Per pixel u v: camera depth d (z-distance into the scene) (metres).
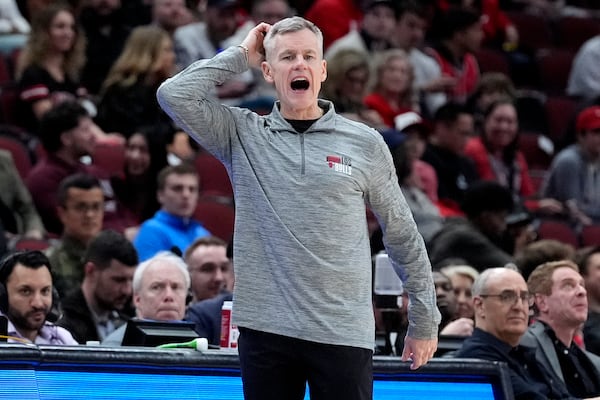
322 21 39.16
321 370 12.71
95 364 15.43
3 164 27.09
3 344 14.91
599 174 35.06
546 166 37.84
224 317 18.31
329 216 12.71
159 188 26.50
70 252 24.11
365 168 12.93
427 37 42.22
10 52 35.28
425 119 34.62
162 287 20.41
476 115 36.53
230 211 28.52
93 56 33.78
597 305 25.17
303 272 12.64
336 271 12.67
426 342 13.53
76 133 27.56
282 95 12.95
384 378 17.42
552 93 41.31
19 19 35.97
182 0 36.06
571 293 21.58
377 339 20.17
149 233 26.11
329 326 12.60
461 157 32.47
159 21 36.00
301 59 12.90
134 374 15.71
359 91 32.25
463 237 26.33
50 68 31.42
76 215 24.11
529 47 43.56
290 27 12.97
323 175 12.76
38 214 27.48
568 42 46.03
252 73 34.97
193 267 23.55
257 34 13.43
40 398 14.98
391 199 13.18
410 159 29.36
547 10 48.19
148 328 17.34
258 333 12.78
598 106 37.69
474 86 39.25
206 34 35.66
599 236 32.09
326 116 13.06
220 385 16.23
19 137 29.92
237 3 37.00
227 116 13.17
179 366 15.98
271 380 12.80
